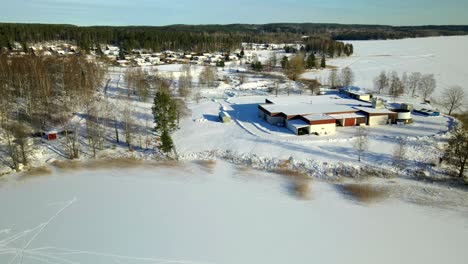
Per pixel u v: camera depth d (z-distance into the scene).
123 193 42.91
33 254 31.67
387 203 40.38
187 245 33.06
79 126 65.44
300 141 58.12
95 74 101.50
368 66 168.75
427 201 40.62
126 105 71.19
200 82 115.69
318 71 152.38
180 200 41.22
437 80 123.62
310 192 43.22
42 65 87.69
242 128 66.81
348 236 34.44
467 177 45.75
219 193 43.03
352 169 48.16
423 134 61.62
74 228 35.66
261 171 49.06
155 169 49.84
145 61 169.25
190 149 56.31
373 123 68.00
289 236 34.50
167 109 56.94
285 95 100.88
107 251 32.12
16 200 41.12
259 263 30.70
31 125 63.75
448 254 31.69
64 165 50.59
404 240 33.69
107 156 53.69
